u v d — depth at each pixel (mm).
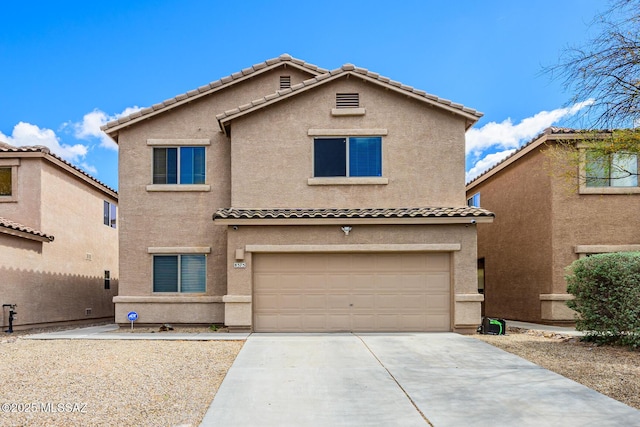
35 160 17375
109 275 23516
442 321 13766
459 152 14625
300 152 14570
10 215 17203
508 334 13594
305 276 13844
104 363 9352
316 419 6254
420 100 14516
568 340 12211
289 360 9633
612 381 8031
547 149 15398
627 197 15828
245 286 13555
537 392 7402
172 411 6539
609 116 9930
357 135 14594
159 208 15320
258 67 15930
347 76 14656
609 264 10914
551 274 15750
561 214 15797
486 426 5988
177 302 14977
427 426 6000
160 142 15484
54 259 18203
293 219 13375
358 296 13812
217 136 15609
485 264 21672
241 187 14453
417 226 13742
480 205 22469
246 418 6281
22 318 16203
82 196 20609
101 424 6004
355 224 13633
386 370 8820
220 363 9461
